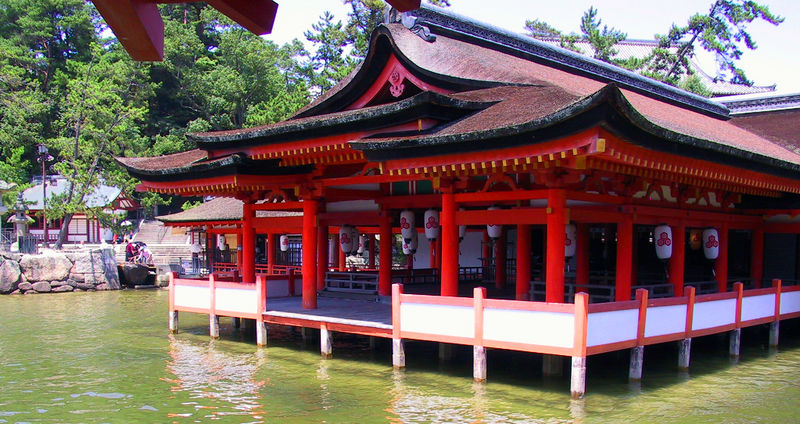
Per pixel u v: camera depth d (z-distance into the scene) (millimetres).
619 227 14914
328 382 14008
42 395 13406
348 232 22172
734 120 30781
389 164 14312
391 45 16500
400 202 19625
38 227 55469
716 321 15555
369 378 14258
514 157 12250
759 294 17188
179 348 18094
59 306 29125
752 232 21297
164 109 64688
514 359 15805
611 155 11383
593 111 10664
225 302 18719
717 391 13234
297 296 21844
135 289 38375
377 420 11414
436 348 17359
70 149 40875
